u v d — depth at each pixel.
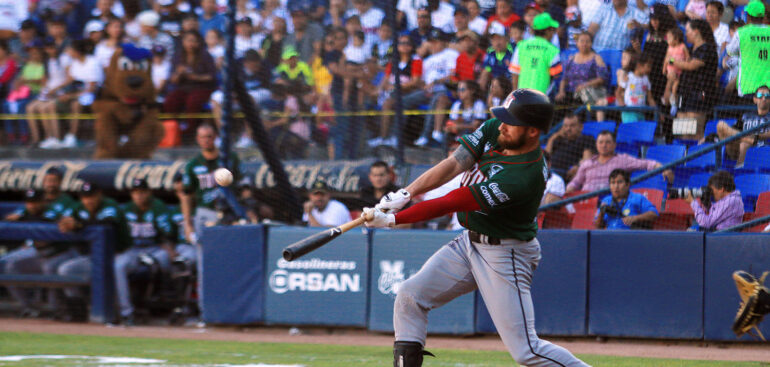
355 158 36.84
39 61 42.03
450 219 30.98
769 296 19.00
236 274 30.14
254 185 36.06
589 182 31.22
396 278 28.36
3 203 39.66
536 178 13.86
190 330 30.48
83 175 38.25
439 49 35.50
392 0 35.72
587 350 25.41
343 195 35.28
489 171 14.26
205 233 30.59
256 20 38.88
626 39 33.00
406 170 33.53
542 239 27.52
